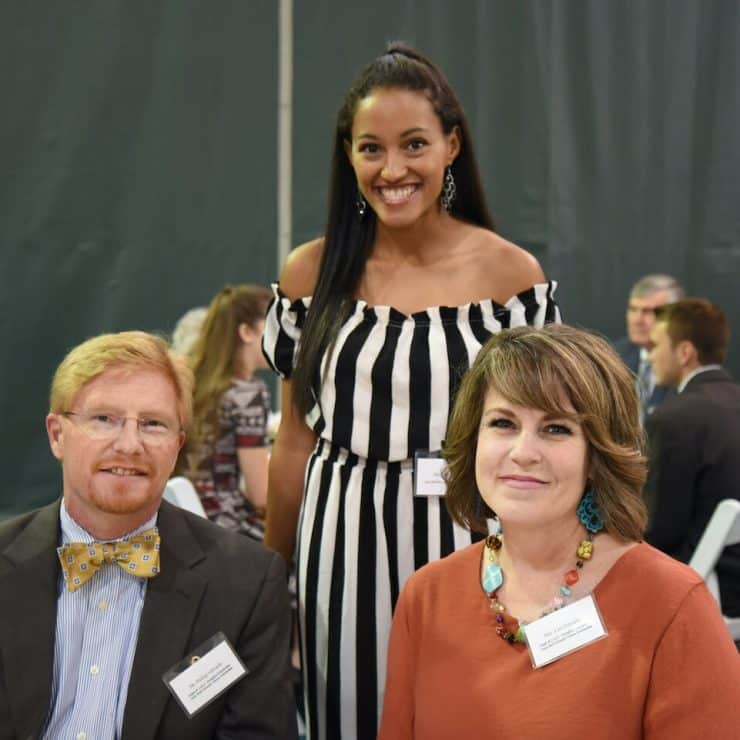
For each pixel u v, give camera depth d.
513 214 5.05
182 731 1.67
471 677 1.45
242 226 5.02
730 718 1.32
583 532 1.47
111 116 4.93
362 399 1.90
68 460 1.68
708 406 3.06
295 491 2.11
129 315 5.01
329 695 1.97
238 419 3.30
